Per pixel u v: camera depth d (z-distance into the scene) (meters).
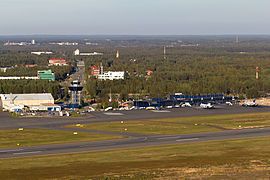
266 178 140.00
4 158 169.00
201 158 169.50
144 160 165.88
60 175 144.00
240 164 159.25
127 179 138.38
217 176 142.12
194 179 138.75
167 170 150.25
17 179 139.75
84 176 142.75
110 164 159.25
